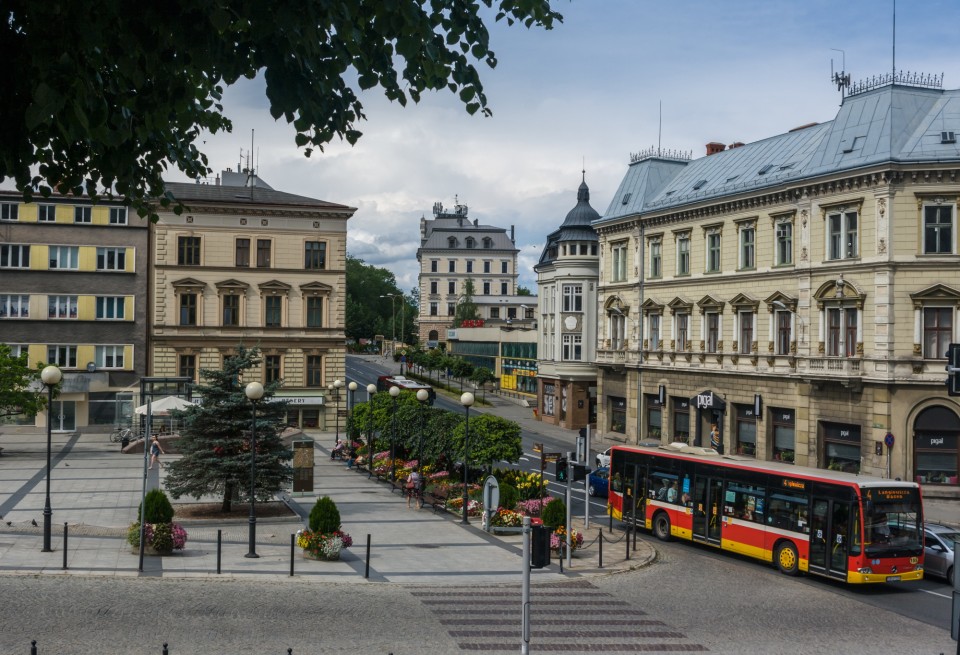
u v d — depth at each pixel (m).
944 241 42.53
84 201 63.12
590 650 18.41
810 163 47.97
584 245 73.00
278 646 17.52
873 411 43.16
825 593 25.33
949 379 22.75
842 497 26.03
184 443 34.06
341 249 66.88
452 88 9.57
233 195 67.12
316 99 8.09
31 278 62.50
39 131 8.15
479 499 36.00
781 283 49.31
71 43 7.33
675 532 32.84
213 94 11.18
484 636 19.11
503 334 100.88
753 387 51.09
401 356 130.38
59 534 28.47
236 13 7.98
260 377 66.00
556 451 60.78
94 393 63.47
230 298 65.25
